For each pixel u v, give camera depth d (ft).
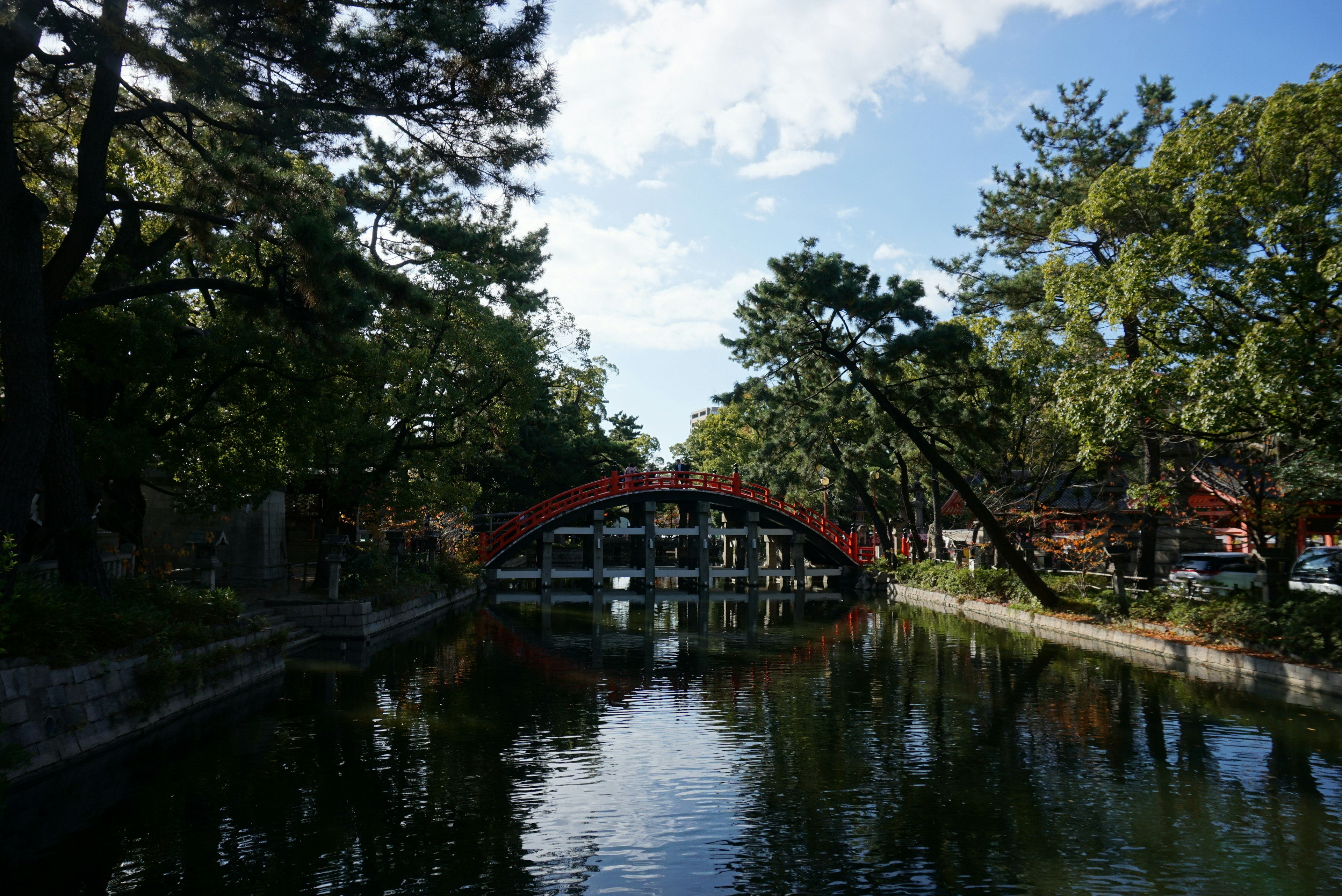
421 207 92.38
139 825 30.58
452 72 44.93
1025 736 44.96
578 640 84.12
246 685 56.03
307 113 47.44
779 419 112.57
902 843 29.76
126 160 60.34
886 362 92.53
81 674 39.27
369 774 37.29
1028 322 91.40
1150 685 59.16
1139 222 67.97
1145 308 62.13
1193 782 36.94
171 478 64.49
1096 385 65.92
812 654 74.49
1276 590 66.18
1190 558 95.20
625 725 47.29
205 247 56.44
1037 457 107.96
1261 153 57.62
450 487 95.86
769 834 30.55
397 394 87.04
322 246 47.67
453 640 82.28
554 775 37.42
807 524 148.87
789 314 98.07
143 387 60.85
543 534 139.74
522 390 97.81
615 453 187.21
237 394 60.03
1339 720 48.37
